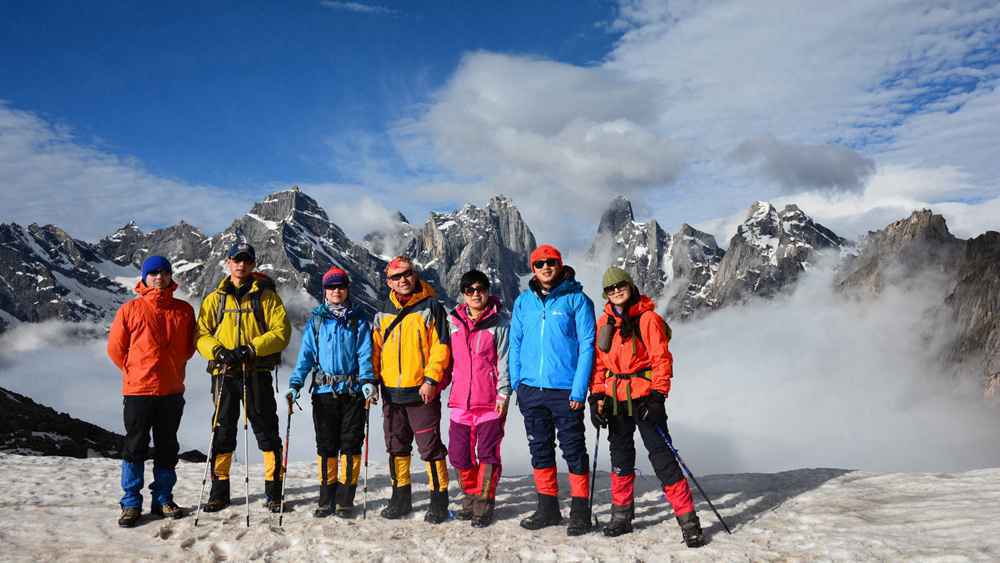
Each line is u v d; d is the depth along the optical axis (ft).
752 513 26.50
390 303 28.68
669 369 23.52
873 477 31.73
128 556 23.79
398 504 27.96
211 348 27.86
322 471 28.27
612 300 24.62
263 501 30.55
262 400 28.48
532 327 26.35
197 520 26.91
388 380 27.86
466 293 27.25
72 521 27.50
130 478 27.20
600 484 33.63
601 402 24.40
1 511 28.76
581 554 22.63
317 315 28.66
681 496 23.08
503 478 36.81
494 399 27.17
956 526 22.26
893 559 20.13
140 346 27.55
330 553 23.57
